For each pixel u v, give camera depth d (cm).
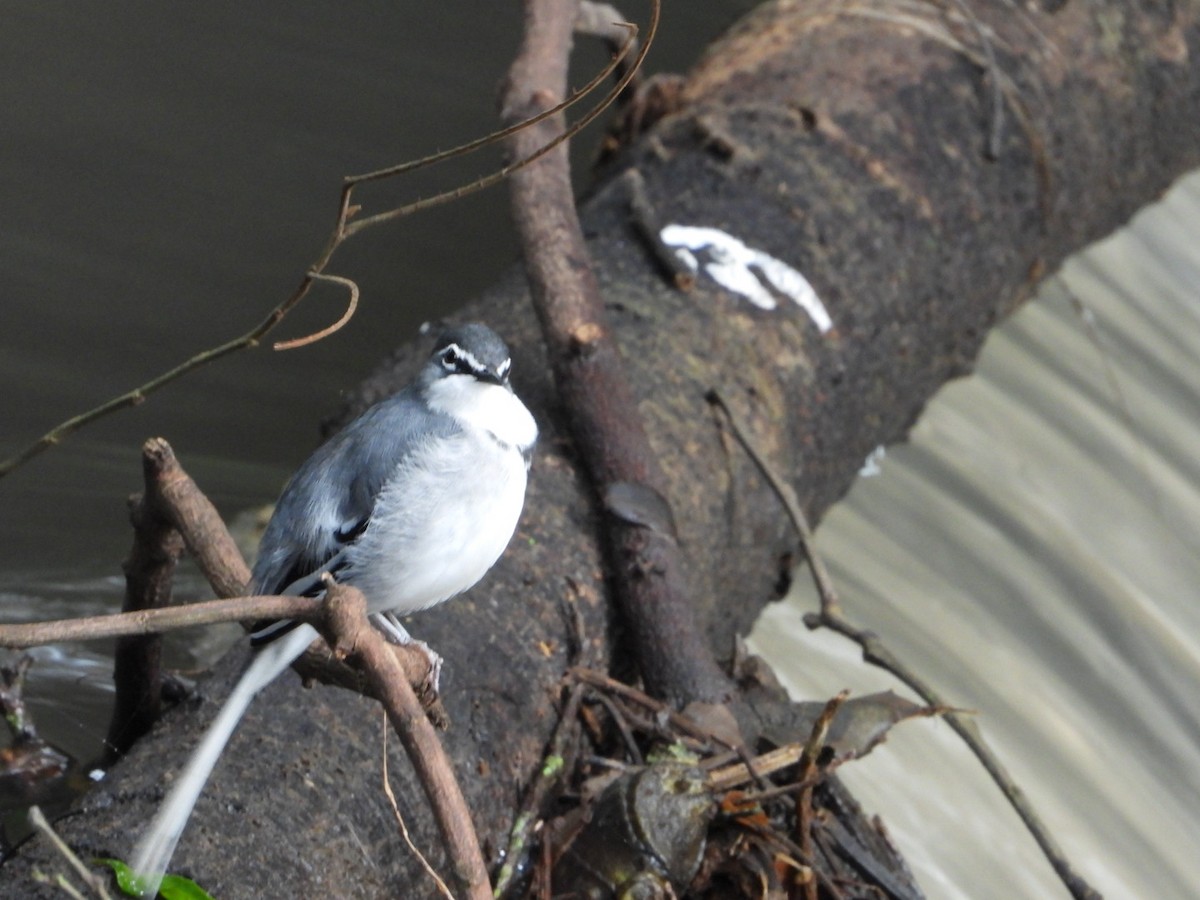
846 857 754
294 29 1689
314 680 620
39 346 1252
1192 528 1449
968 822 1079
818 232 1084
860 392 1109
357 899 625
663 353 968
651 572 838
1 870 590
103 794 621
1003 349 1499
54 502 1112
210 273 1364
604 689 790
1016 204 1284
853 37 1278
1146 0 1512
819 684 1118
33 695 911
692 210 1073
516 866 720
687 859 690
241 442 1222
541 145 984
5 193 1380
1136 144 1485
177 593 1038
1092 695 1255
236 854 599
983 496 1355
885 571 1256
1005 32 1346
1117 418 1498
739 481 956
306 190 1477
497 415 659
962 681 1187
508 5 1822
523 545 831
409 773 670
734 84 1232
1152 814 1189
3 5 1611
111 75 1548
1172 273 1675
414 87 1636
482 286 1458
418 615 761
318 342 1352
